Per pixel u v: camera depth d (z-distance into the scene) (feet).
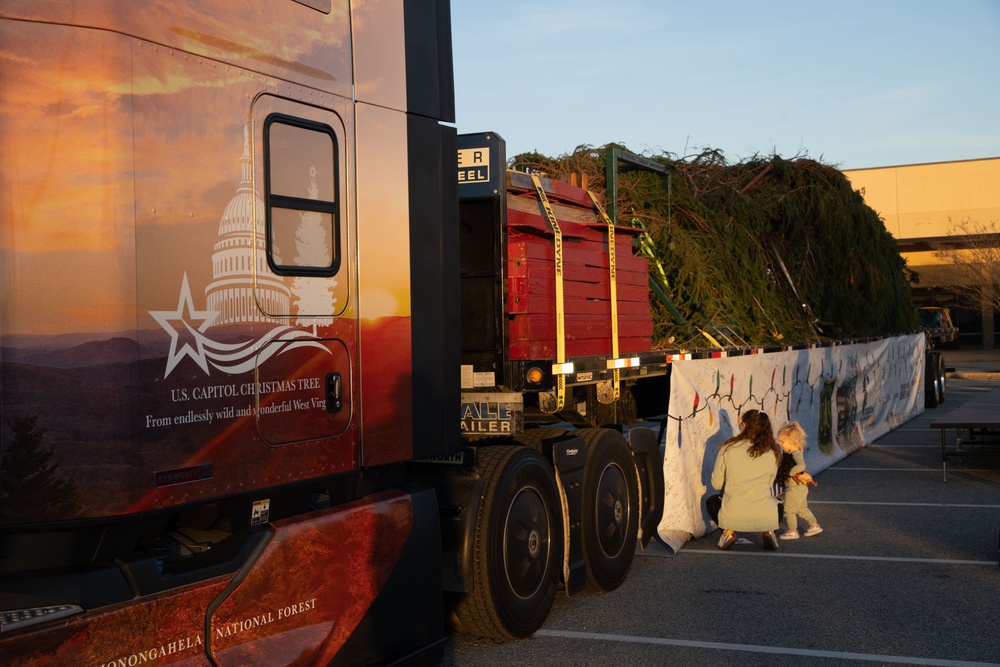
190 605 11.39
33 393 10.36
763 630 19.36
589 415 24.23
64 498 10.43
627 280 25.17
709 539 28.66
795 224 41.96
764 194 41.55
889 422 55.42
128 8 11.14
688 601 21.66
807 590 22.39
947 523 29.84
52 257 10.53
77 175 10.71
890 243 54.75
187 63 11.78
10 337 10.30
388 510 14.70
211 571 11.73
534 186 21.26
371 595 14.30
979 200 130.62
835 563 25.03
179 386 11.37
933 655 17.72
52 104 10.68
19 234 10.44
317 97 13.74
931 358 69.36
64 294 10.55
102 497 10.59
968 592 21.90
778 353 35.73
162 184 11.37
